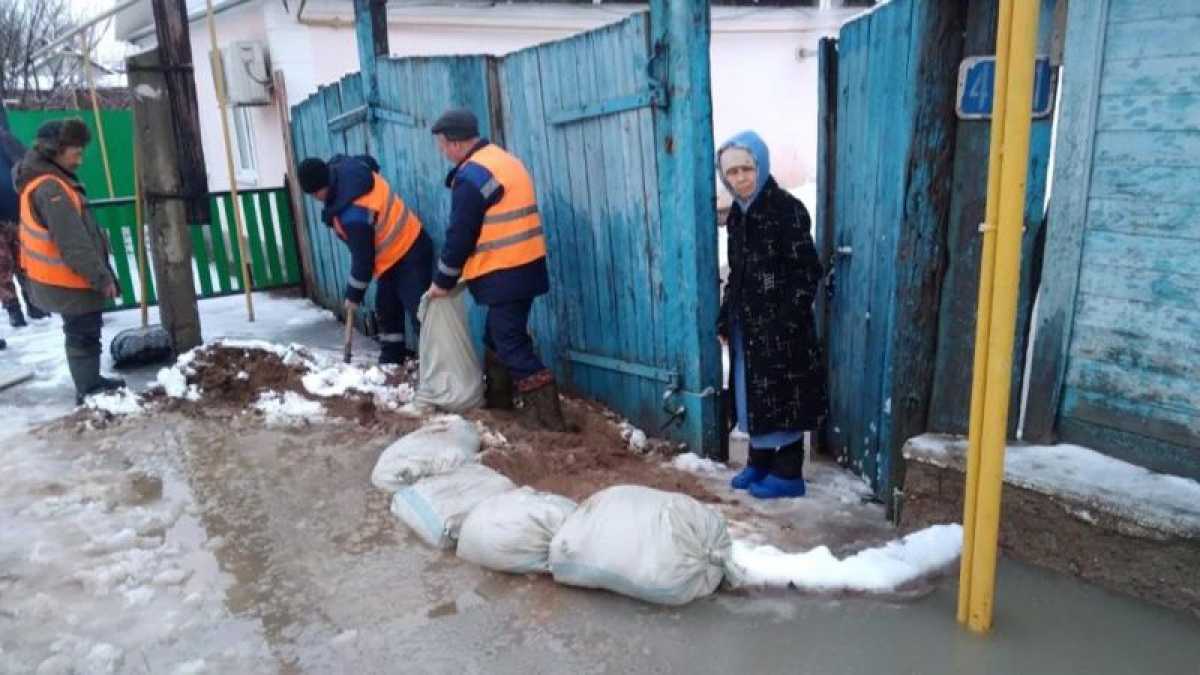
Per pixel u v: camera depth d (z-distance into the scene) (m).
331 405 4.69
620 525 2.66
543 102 4.49
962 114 2.88
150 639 2.62
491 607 2.69
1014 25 1.99
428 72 5.21
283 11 7.78
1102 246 2.64
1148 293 2.56
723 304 3.74
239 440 4.32
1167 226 2.48
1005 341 2.15
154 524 3.42
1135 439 2.68
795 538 3.19
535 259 4.23
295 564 3.05
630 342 4.37
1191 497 2.45
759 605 2.62
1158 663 2.24
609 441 4.25
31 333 6.80
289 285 8.34
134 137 5.70
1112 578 2.53
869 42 3.46
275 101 8.18
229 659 2.51
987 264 2.16
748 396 3.55
